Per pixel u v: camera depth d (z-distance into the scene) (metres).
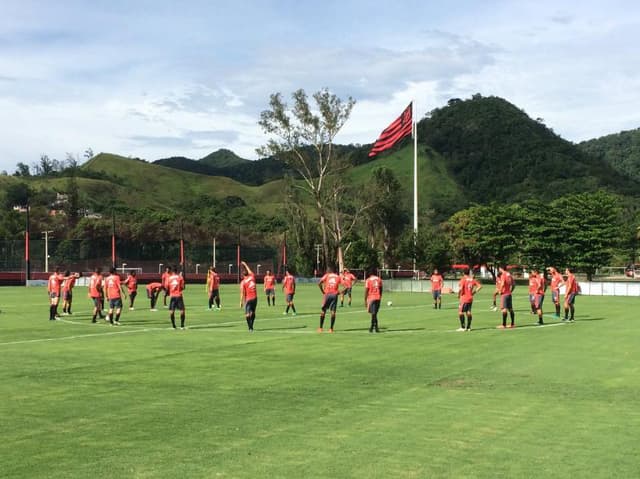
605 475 7.90
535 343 20.80
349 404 11.71
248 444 9.20
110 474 7.93
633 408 11.43
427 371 15.23
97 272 28.34
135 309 36.34
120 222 110.00
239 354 18.02
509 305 26.36
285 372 15.06
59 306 38.62
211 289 36.59
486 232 85.25
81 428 10.05
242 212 166.38
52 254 87.38
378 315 33.06
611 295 60.28
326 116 81.38
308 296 53.12
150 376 14.50
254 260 101.56
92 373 14.87
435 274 39.19
